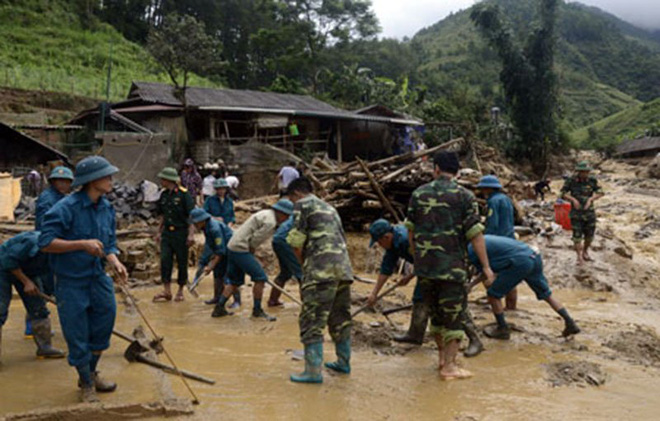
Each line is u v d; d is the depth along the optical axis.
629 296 9.43
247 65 62.34
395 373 5.03
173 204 8.20
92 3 61.81
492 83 87.88
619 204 25.92
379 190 12.62
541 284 6.12
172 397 4.25
